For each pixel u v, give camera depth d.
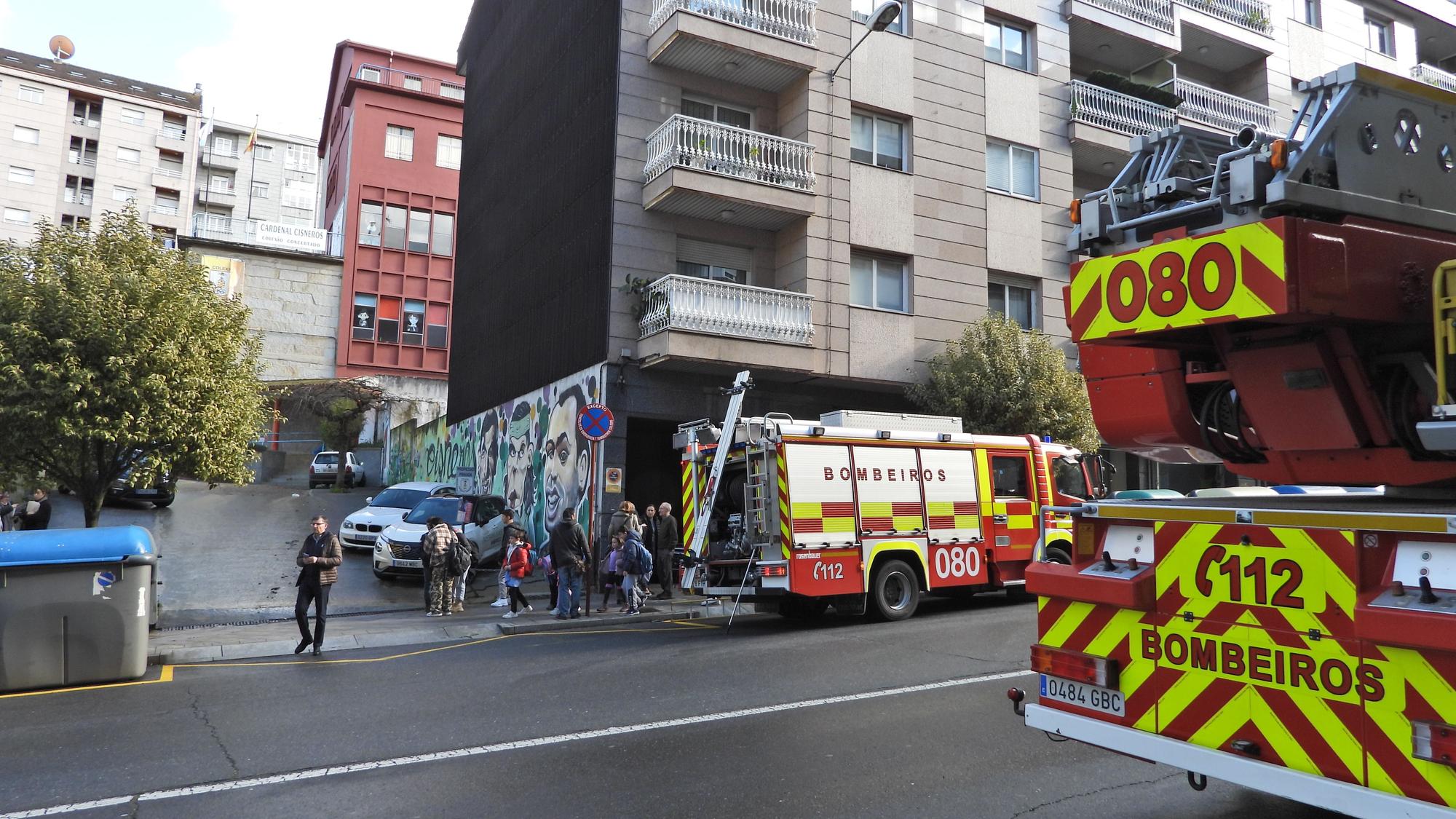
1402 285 3.71
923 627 11.22
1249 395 4.22
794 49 17.77
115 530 9.20
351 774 5.64
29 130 58.25
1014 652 9.26
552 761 5.80
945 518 12.59
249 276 39.69
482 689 8.11
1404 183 3.90
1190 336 4.29
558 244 20.25
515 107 24.34
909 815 4.77
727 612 14.27
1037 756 5.77
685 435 12.85
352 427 38.34
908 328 18.81
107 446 12.52
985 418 17.48
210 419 12.73
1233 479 11.12
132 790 5.41
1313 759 3.29
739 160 17.33
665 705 7.27
